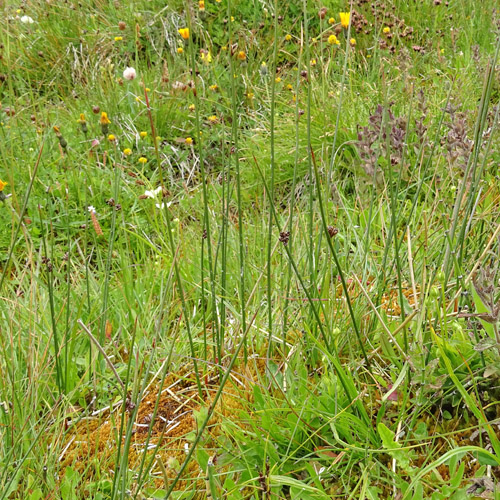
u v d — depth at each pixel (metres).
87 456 1.85
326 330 2.07
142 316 2.47
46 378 2.13
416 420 1.82
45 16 5.56
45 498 1.71
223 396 2.03
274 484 1.63
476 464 1.68
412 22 5.18
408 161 3.12
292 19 5.10
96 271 3.01
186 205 3.56
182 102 4.39
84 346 2.35
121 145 4.11
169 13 5.25
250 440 1.76
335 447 1.77
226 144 4.14
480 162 2.53
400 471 1.69
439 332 1.92
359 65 4.52
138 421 2.05
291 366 2.00
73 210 3.46
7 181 3.45
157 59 5.07
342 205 2.82
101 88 4.51
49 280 2.00
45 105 4.72
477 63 3.99
